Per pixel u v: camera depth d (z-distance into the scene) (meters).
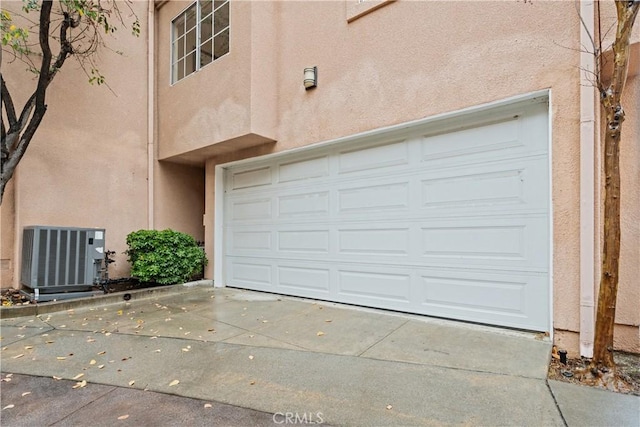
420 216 4.61
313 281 5.75
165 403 2.53
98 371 3.07
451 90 4.17
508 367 3.01
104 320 4.62
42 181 6.12
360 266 5.19
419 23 4.45
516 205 3.91
